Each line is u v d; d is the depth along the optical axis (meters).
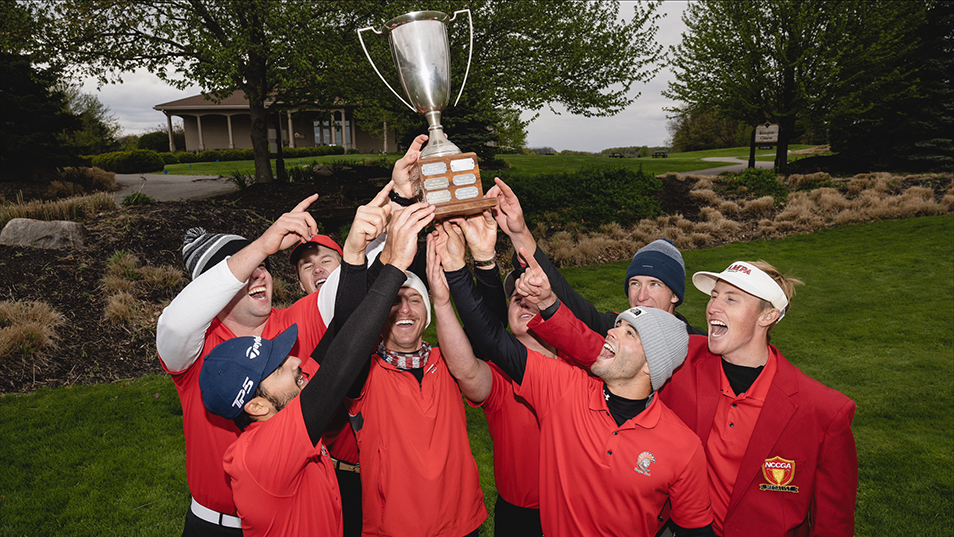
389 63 11.31
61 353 6.08
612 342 1.97
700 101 21.56
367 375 2.10
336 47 11.79
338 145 42.31
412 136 15.27
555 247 12.23
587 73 12.62
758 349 2.14
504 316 2.33
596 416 1.99
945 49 21.62
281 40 11.16
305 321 2.38
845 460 1.94
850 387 5.80
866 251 11.89
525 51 11.77
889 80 19.64
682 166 28.17
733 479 2.08
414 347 2.17
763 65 20.42
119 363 6.15
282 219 1.85
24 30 11.51
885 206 14.88
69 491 3.91
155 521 3.63
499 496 2.49
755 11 19.56
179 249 8.61
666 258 2.83
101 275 7.55
